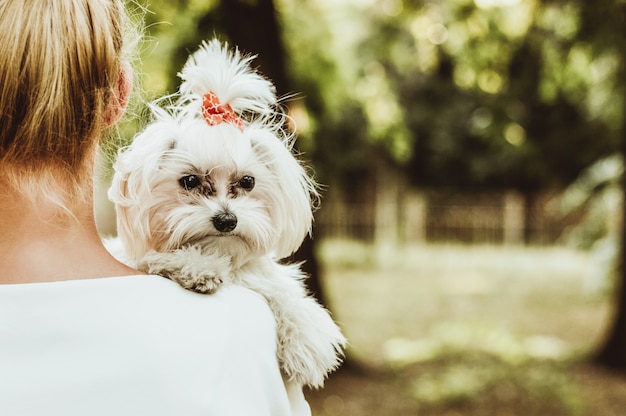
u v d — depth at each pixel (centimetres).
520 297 1255
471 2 794
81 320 95
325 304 671
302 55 815
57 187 100
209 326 102
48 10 96
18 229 99
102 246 107
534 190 1889
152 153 148
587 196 1335
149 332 97
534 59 820
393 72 1702
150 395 94
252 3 587
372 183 1827
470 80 876
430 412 622
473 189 1919
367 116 1075
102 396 92
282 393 109
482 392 647
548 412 610
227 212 147
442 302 1206
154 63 588
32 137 95
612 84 788
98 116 101
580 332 984
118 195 150
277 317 150
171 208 150
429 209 1805
